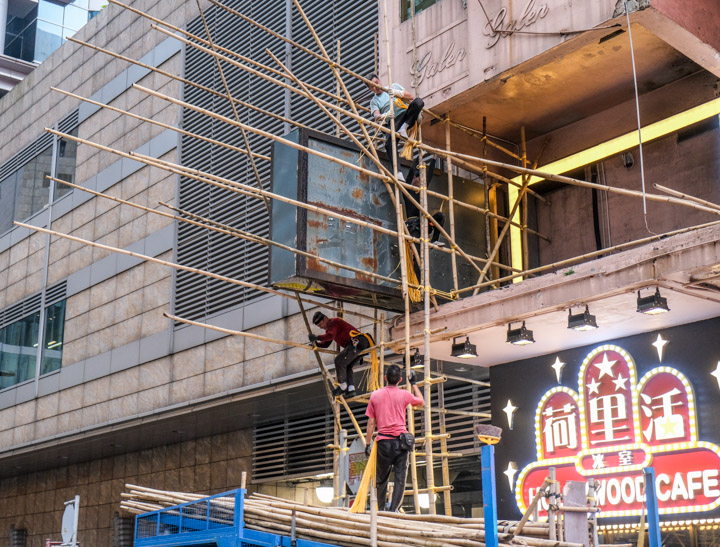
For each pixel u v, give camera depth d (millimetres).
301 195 11109
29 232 26594
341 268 11172
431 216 11391
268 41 18859
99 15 25438
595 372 11406
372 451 9648
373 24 16484
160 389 20156
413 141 11281
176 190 20781
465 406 15836
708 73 11641
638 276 9391
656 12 9867
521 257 13242
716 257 8797
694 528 10078
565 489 7355
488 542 6945
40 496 27141
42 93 27594
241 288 18578
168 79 21891
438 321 11375
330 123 16844
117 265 22422
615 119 12672
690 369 10516
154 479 22703
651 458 10586
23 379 25422
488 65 11500
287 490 19328
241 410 18812
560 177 9711
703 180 11602
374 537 8039
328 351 12242
